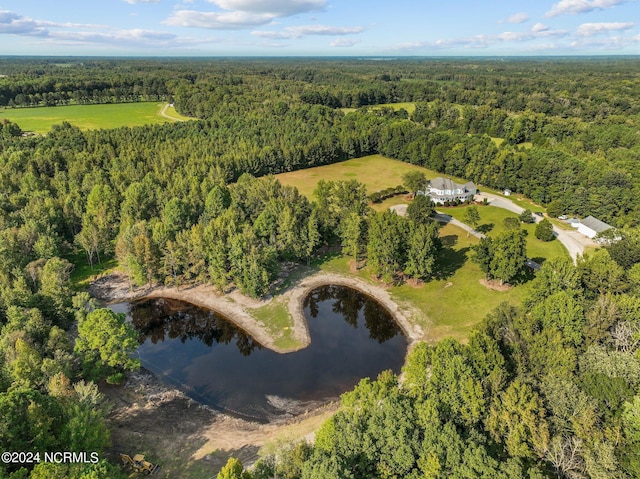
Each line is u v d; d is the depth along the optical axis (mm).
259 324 69125
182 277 80000
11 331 50812
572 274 60375
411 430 35281
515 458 32188
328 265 87250
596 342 49500
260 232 85438
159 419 49094
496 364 43250
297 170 157875
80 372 50781
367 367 60125
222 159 133000
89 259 87000
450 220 110562
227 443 45719
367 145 173875
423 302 74312
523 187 126312
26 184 100938
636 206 102312
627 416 36062
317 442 36969
